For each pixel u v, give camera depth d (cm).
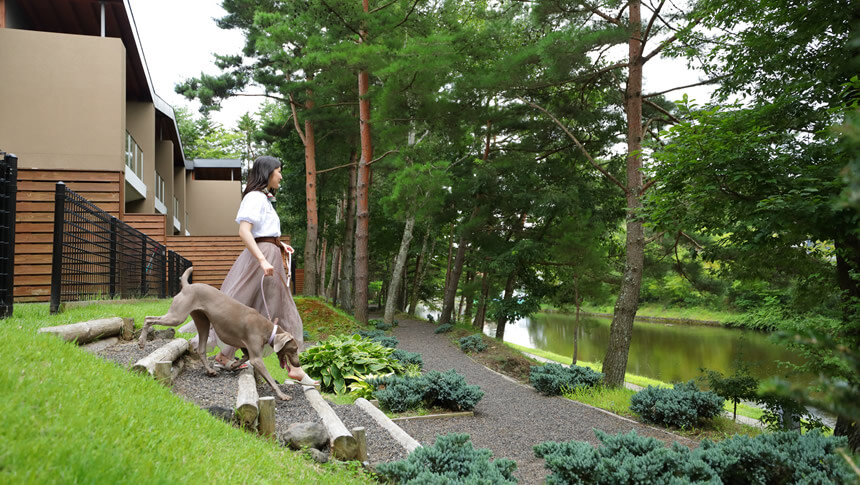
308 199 2289
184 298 461
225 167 3397
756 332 1709
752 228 641
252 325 452
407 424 735
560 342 3469
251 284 485
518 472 569
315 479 320
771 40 730
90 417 251
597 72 1300
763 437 520
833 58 640
